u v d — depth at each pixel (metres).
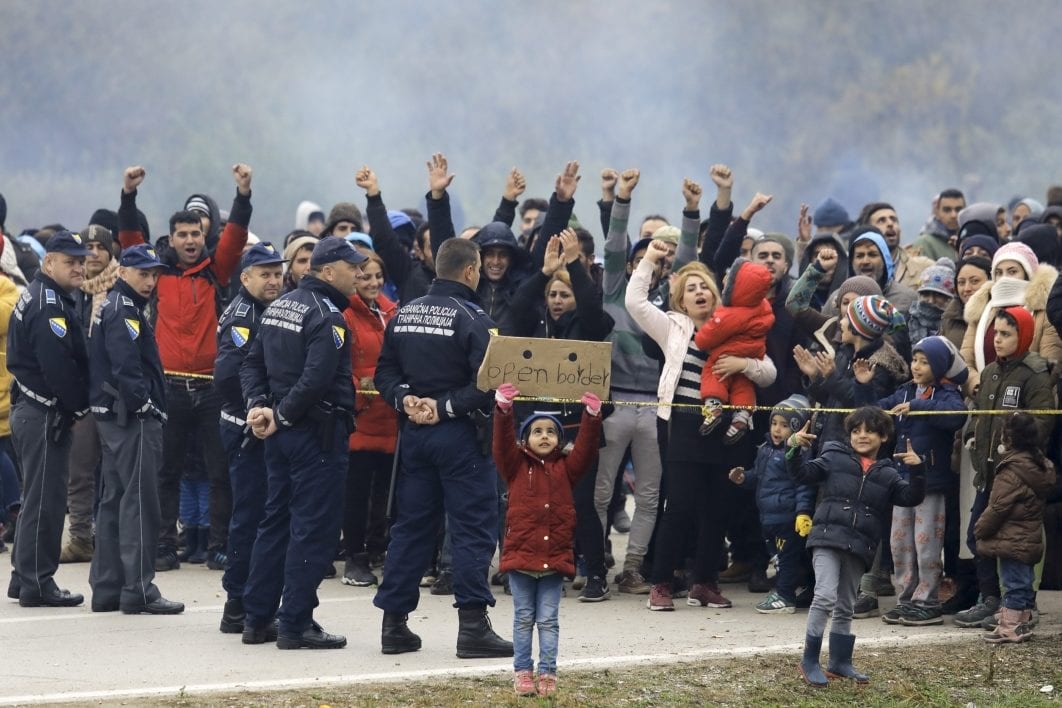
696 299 29.47
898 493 23.69
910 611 27.38
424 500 24.84
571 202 30.98
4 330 34.72
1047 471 25.42
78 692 22.03
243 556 26.38
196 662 24.17
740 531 32.00
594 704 21.70
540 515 22.25
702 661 24.34
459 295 25.05
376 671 23.56
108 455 28.14
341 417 25.25
